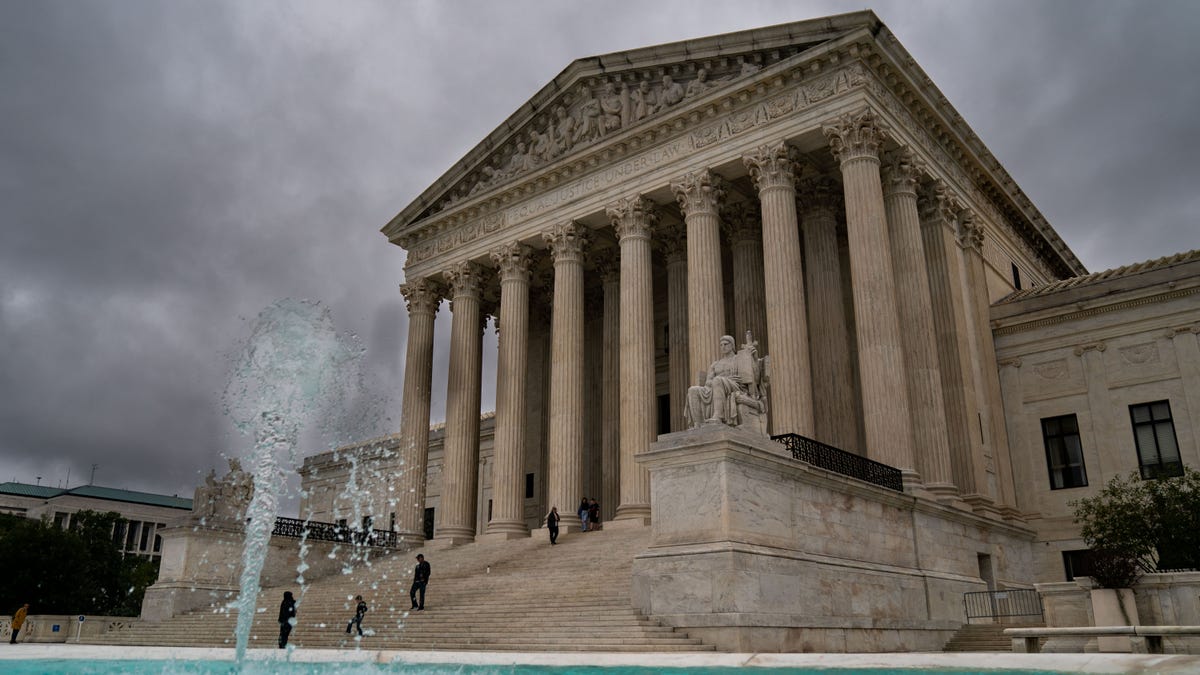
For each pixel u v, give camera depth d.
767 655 16.23
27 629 38.69
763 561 22.28
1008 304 43.84
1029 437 41.97
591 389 54.41
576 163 45.38
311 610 33.44
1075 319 41.84
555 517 38.22
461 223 51.59
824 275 42.34
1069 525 39.75
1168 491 31.66
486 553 39.44
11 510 125.06
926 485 33.84
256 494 40.47
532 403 57.62
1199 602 21.72
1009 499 40.06
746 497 22.81
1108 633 18.75
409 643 26.11
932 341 35.72
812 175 43.09
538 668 16.28
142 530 129.62
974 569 33.16
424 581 30.19
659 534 23.44
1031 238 53.31
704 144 40.72
